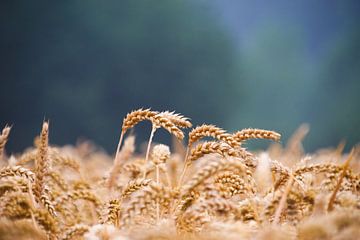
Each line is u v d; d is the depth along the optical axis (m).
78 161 2.53
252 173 2.16
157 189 1.99
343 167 2.15
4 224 1.97
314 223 1.95
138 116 2.18
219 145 2.12
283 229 1.99
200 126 2.15
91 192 2.22
